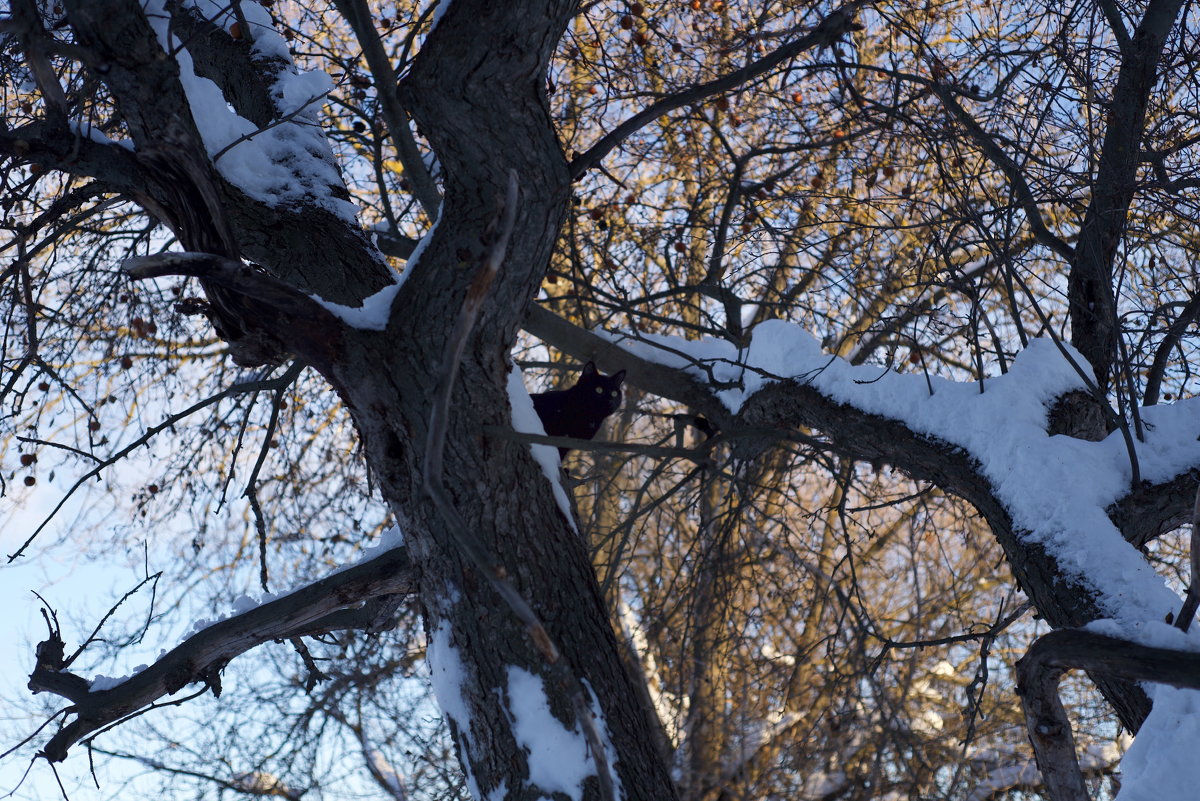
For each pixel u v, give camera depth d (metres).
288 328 2.96
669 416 5.54
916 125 4.51
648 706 8.70
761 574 7.80
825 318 6.21
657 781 2.98
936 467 4.30
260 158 4.38
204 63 5.20
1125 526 3.87
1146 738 2.88
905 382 4.55
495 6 2.69
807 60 5.52
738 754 9.27
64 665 3.92
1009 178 4.43
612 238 7.02
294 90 4.73
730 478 4.62
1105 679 3.57
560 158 2.96
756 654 8.88
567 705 2.98
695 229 7.12
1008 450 4.06
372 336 3.03
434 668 3.16
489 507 3.04
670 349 5.11
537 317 5.15
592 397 5.50
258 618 4.00
